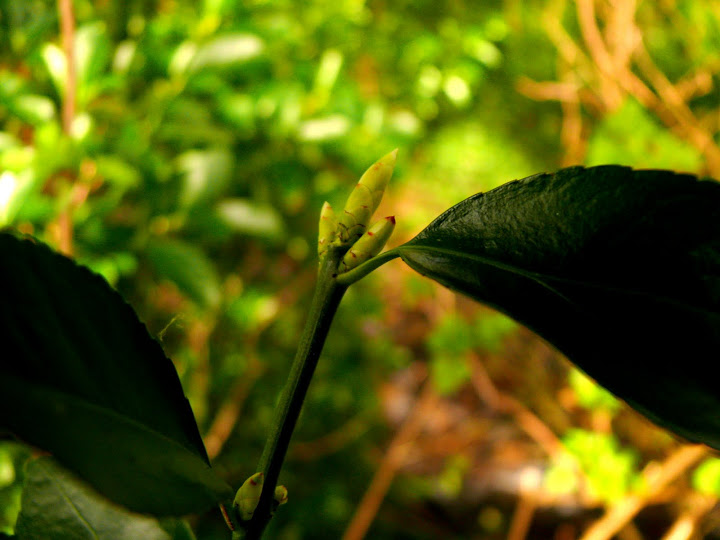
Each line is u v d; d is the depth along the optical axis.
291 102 0.51
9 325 0.09
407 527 0.79
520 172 0.81
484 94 0.84
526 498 0.68
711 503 0.52
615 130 0.51
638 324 0.11
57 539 0.13
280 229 0.49
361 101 0.54
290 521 0.67
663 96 0.69
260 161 0.53
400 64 0.68
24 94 0.40
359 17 0.64
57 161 0.35
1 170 0.39
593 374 0.11
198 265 0.42
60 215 0.39
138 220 0.45
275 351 0.69
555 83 0.83
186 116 0.47
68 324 0.10
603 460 0.52
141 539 0.13
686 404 0.10
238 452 0.65
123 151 0.43
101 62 0.39
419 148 0.77
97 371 0.10
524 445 0.92
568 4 0.82
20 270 0.10
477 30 0.67
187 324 0.56
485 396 0.76
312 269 0.67
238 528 0.12
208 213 0.46
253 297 0.59
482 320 0.61
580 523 0.81
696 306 0.10
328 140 0.52
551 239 0.11
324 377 0.71
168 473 0.10
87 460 0.10
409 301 0.73
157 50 0.46
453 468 0.80
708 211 0.11
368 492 0.72
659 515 0.75
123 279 0.52
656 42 0.75
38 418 0.09
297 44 0.55
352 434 0.74
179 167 0.45
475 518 0.84
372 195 0.13
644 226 0.11
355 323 0.73
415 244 0.12
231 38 0.44
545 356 0.80
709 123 0.71
